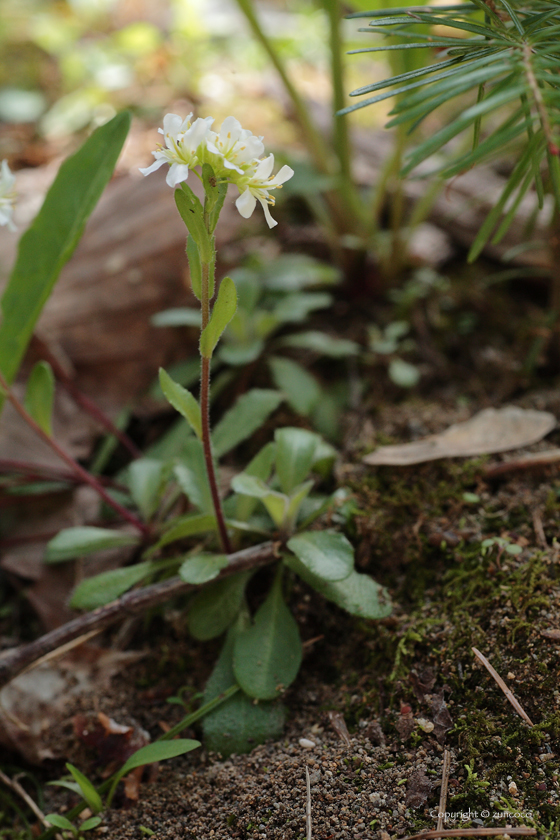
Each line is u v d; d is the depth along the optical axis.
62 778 0.33
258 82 0.56
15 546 0.37
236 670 0.32
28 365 0.40
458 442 0.36
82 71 0.58
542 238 0.40
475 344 0.41
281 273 0.41
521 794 0.30
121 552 0.37
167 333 0.41
